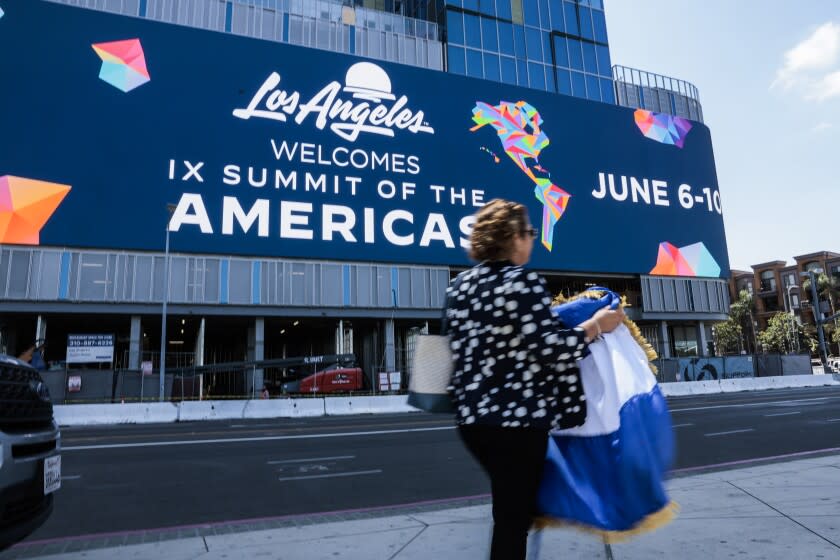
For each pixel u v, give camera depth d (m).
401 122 42.19
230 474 8.38
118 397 23.69
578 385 2.15
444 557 3.60
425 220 41.25
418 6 51.03
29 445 3.15
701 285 51.12
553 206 45.62
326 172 39.19
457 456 10.05
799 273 95.12
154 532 5.01
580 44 51.78
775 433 12.22
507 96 46.28
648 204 49.66
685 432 12.78
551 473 2.29
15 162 32.47
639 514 2.21
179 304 34.31
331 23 43.38
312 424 17.94
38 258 32.25
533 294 2.05
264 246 36.62
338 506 6.20
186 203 35.44
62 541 4.67
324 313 37.47
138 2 38.44
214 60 38.19
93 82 35.12
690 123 54.38
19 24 34.22
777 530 3.90
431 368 2.25
